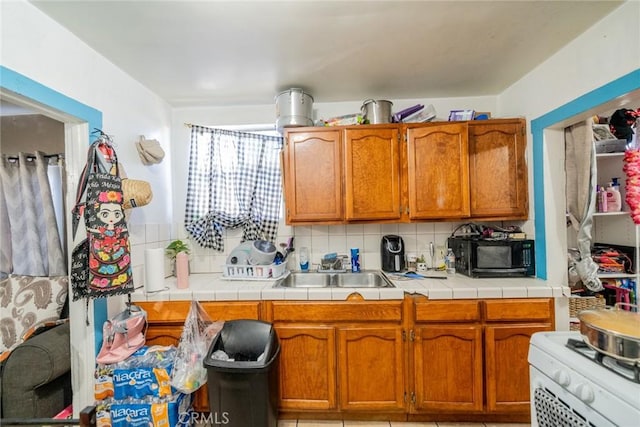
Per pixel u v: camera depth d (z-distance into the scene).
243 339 1.64
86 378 1.54
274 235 2.34
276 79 1.97
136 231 1.92
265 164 2.35
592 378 0.92
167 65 1.77
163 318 1.76
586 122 1.66
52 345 1.57
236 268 2.08
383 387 1.71
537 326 1.68
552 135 1.81
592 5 1.31
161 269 1.82
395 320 1.72
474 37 1.54
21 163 1.94
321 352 1.73
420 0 1.26
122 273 1.50
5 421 0.95
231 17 1.35
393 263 2.19
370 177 2.02
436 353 1.70
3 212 1.95
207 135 2.33
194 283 1.98
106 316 1.64
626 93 1.30
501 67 1.86
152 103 2.14
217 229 2.32
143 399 1.51
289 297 1.75
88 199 1.42
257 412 1.45
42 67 1.29
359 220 2.03
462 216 1.96
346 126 2.02
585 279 1.73
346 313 1.73
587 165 1.67
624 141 1.93
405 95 2.26
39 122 2.24
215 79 1.96
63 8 1.26
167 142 2.34
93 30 1.42
